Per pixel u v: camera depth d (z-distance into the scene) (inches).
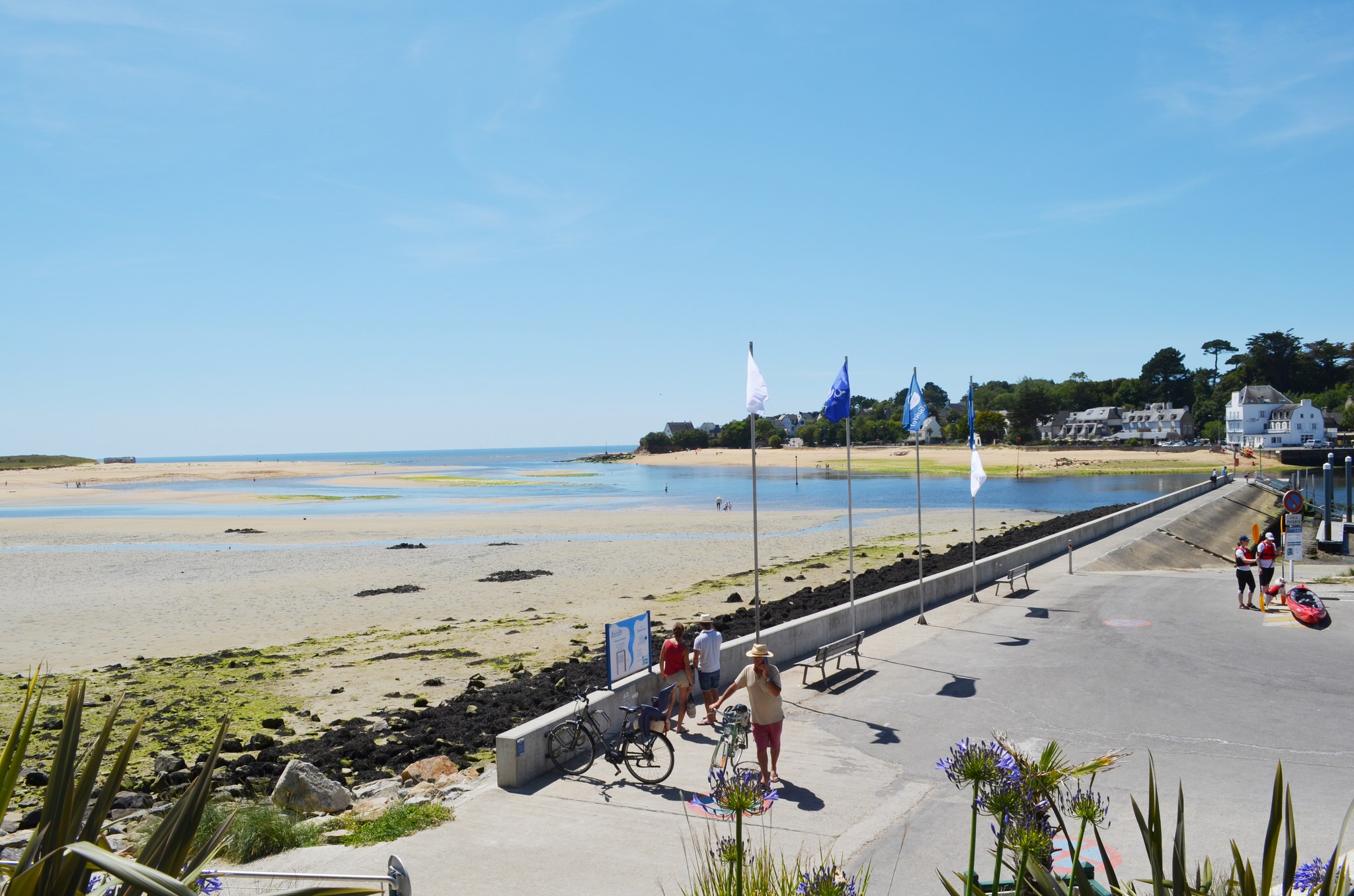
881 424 7760.8
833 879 152.6
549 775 394.0
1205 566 1402.6
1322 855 289.1
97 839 111.2
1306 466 4399.6
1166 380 7140.8
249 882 290.8
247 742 591.8
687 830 328.2
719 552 1656.0
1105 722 446.6
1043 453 5802.2
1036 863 138.6
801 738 438.0
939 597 820.0
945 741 425.7
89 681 778.8
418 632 968.3
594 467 7564.0
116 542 1940.2
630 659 467.2
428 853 311.4
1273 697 482.9
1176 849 140.4
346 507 2992.1
